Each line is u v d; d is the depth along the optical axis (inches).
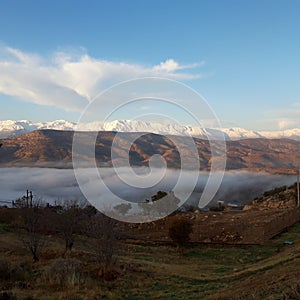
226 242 1092.5
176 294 534.3
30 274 633.6
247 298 386.9
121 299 514.3
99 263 694.5
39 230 1030.4
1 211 1254.3
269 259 794.8
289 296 327.3
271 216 1363.2
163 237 1125.1
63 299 493.0
